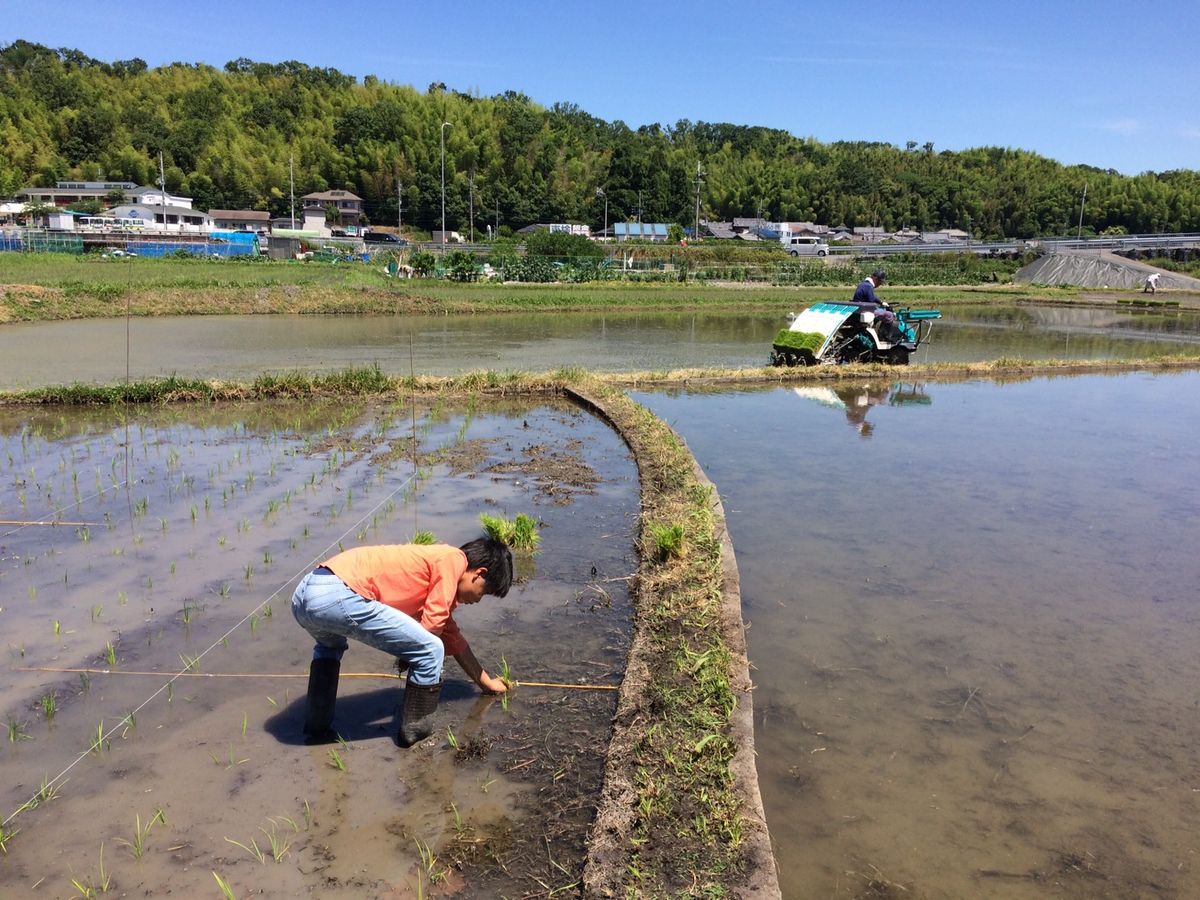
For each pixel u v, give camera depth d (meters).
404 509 6.57
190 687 3.92
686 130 147.88
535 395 11.81
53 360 14.23
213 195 91.38
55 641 4.34
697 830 2.81
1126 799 3.20
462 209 92.69
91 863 2.78
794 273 47.81
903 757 3.45
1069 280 54.50
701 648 4.11
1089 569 5.53
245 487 7.14
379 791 3.18
